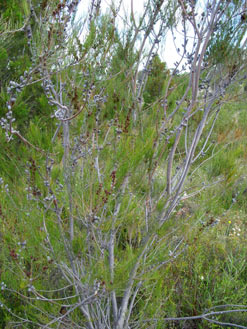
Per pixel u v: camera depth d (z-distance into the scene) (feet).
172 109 7.52
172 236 9.09
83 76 6.47
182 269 10.38
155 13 6.88
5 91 14.55
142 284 8.31
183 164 7.42
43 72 5.70
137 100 6.91
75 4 5.61
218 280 10.44
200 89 7.18
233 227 13.35
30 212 6.94
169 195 6.68
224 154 7.43
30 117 14.93
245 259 11.66
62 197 6.91
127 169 5.99
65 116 6.21
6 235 7.13
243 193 13.38
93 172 6.18
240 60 6.73
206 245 11.63
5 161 7.57
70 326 7.95
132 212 7.28
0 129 7.65
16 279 7.88
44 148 7.16
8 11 14.64
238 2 6.44
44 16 5.62
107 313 8.12
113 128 6.55
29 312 7.79
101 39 6.16
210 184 7.56
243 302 9.82
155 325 8.39
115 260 7.75
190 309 9.92
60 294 9.22
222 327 9.46
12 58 17.13
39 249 6.93
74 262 7.40
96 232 7.38
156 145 6.46
